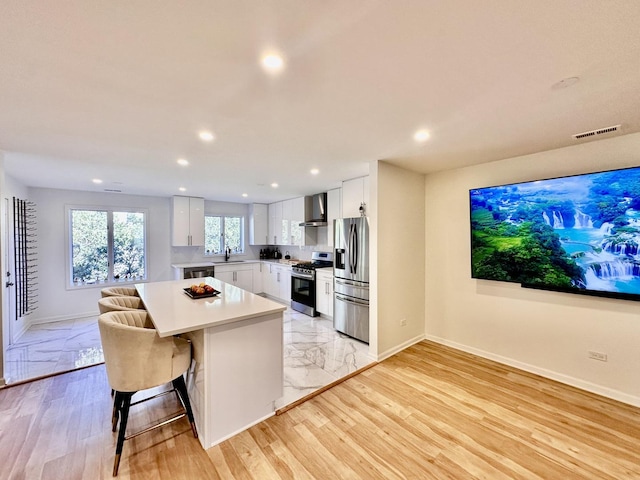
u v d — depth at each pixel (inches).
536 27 43.4
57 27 42.2
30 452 73.3
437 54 50.3
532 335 114.0
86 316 198.7
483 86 61.5
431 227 147.8
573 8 39.8
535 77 58.0
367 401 95.9
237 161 122.2
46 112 73.2
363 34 44.7
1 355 106.3
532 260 110.0
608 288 93.3
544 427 82.0
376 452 73.4
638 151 89.5
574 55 50.6
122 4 38.2
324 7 39.4
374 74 56.6
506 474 66.1
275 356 90.1
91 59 50.8
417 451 73.5
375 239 125.3
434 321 147.9
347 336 158.1
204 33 44.1
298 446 75.6
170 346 73.8
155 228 228.2
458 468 68.1
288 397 98.0
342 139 94.8
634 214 87.8
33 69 53.9
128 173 144.1
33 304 179.3
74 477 65.5
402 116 76.8
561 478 65.0
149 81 58.8
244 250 280.2
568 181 100.5
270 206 274.1
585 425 82.7
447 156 115.3
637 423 83.1
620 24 42.6
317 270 193.5
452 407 92.0
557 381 107.0
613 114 75.8
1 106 69.6
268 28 43.2
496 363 123.2
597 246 95.0
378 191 124.0
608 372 96.3
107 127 83.4
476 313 131.3
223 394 78.3
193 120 78.8
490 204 121.6
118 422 83.1
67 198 192.7
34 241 180.9
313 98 66.7
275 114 75.3
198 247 252.8
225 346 78.5
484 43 47.3
